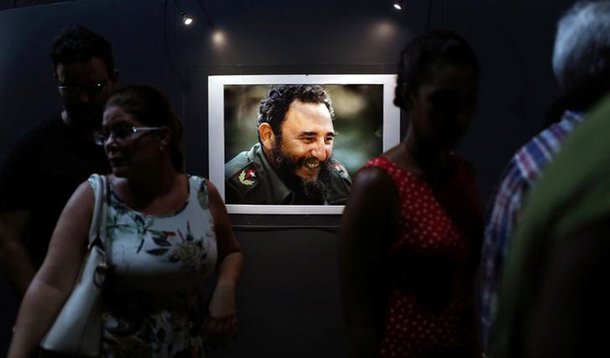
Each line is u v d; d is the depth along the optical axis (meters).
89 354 1.95
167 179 2.14
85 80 2.39
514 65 3.74
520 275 0.78
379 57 3.80
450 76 1.55
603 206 0.69
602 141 0.71
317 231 3.88
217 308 2.21
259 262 3.92
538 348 0.74
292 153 3.84
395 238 1.66
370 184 1.65
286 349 3.94
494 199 1.57
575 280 0.70
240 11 3.85
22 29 4.08
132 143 2.00
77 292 1.95
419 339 1.65
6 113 4.09
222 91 3.88
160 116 2.08
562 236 0.72
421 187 1.67
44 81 4.05
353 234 1.66
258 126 3.86
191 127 3.91
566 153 0.75
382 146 3.80
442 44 1.58
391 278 1.69
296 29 3.82
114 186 2.07
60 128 2.53
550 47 3.71
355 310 1.67
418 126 1.63
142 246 2.00
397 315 1.67
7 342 4.05
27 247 2.54
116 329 1.98
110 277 1.99
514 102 3.75
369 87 3.80
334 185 3.83
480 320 1.70
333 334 3.92
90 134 2.51
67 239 2.01
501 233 1.46
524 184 1.39
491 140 3.76
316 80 3.81
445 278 1.66
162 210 2.09
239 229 3.91
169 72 3.93
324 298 3.90
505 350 0.82
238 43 3.86
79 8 4.02
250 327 3.94
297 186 3.85
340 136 3.82
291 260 3.90
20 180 2.46
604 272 0.69
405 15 3.78
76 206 2.04
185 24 3.89
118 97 2.05
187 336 2.11
